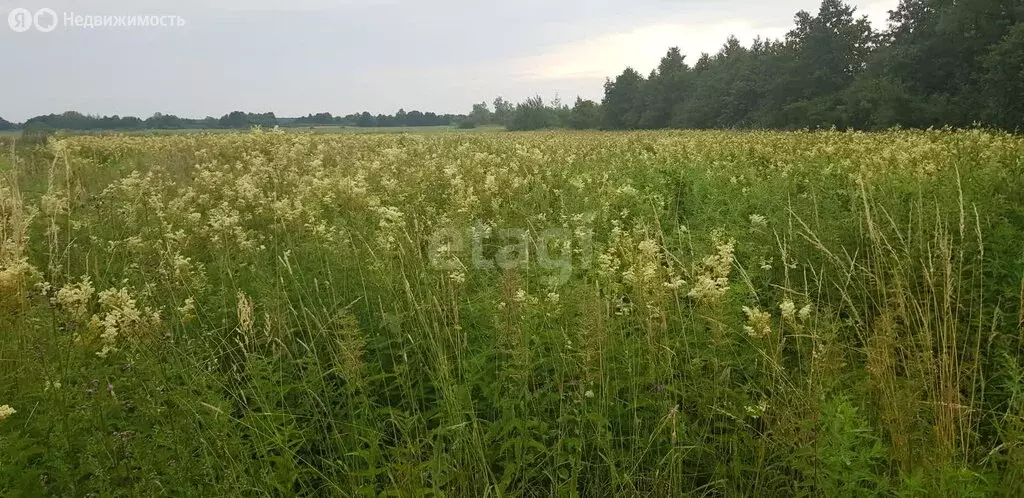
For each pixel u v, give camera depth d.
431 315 4.75
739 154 15.48
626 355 4.16
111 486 3.14
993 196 7.34
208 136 27.55
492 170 11.43
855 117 46.12
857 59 58.88
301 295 5.56
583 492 3.73
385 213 6.68
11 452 3.23
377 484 3.60
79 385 3.73
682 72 91.44
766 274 6.05
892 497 3.34
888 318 4.25
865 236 6.32
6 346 4.21
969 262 5.64
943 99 39.88
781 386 3.71
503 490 3.38
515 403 3.83
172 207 8.12
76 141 21.39
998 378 4.48
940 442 3.65
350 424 3.92
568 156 15.55
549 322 4.54
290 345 4.82
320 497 3.77
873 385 3.98
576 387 3.99
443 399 4.00
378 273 5.39
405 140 24.56
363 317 5.20
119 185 10.03
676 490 3.47
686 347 4.20
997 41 38.38
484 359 4.18
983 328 4.85
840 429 3.34
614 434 4.03
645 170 12.23
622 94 99.12
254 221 8.48
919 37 44.25
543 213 8.18
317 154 16.64
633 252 5.76
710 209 8.45
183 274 5.65
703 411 3.94
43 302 4.52
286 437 3.68
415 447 3.59
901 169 9.91
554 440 3.89
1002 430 3.90
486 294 4.98
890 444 3.75
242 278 5.93
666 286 4.42
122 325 4.06
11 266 4.64
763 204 8.69
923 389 3.88
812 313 4.76
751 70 69.44
